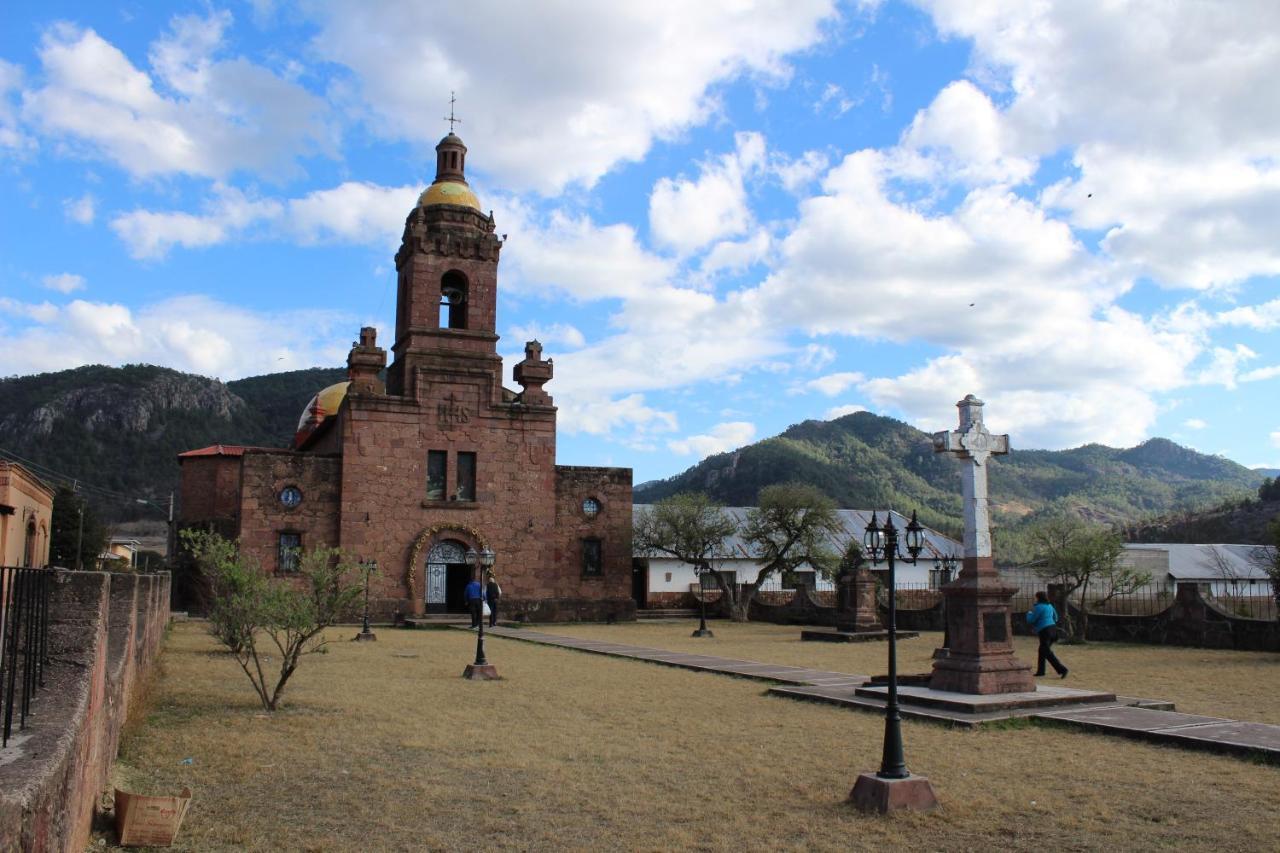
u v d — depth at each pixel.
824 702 18.31
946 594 18.33
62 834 6.58
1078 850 9.06
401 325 50.41
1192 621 32.81
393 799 10.78
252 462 44.66
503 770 12.27
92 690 8.45
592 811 10.40
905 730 15.30
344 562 20.05
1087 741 14.33
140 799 8.77
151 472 137.00
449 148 52.78
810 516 53.69
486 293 49.81
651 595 62.25
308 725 15.23
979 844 9.27
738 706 18.05
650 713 17.11
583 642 33.78
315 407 61.00
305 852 8.88
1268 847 9.09
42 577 8.23
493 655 28.67
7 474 33.72
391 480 46.34
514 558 48.22
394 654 28.31
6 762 6.16
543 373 50.25
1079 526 39.25
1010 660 17.75
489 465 48.28
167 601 33.53
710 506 56.41
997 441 18.42
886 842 9.34
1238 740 13.52
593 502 50.97
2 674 7.43
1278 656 29.12
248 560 18.61
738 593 53.94
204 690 18.81
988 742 14.24
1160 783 11.55
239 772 11.85
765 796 11.05
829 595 53.34
